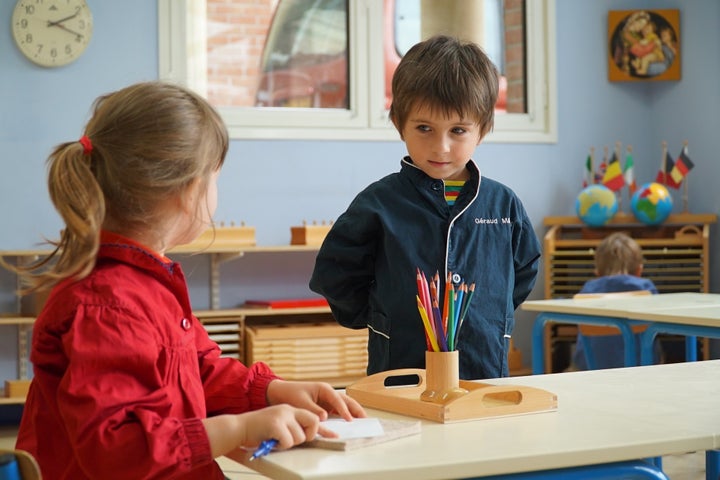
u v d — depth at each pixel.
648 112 4.93
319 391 1.21
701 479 3.02
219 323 4.12
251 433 1.01
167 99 1.10
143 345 1.02
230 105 4.34
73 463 1.05
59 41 4.04
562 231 4.75
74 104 4.09
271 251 4.27
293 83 4.43
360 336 4.05
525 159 4.74
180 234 1.14
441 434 1.11
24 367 3.99
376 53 4.50
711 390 1.39
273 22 4.39
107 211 1.09
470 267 1.77
